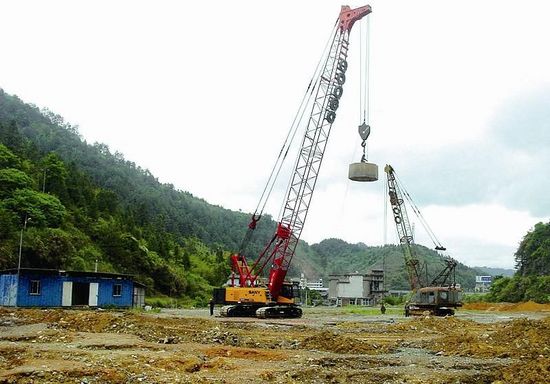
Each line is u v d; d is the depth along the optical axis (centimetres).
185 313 6588
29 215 9444
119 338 2756
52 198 10494
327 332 2922
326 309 10644
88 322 3284
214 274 15262
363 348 2695
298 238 5859
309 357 2367
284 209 5894
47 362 1850
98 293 6016
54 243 8838
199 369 1977
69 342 2541
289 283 5919
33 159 13912
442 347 2841
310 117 5869
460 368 2184
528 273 16175
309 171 5834
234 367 2030
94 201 13488
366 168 4619
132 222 14075
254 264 5988
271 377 1842
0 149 11200
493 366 2225
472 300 15738
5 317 3569
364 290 17162
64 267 8819
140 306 7144
